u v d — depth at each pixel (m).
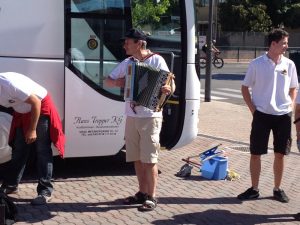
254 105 5.60
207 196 5.89
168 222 5.02
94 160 7.21
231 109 13.83
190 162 6.89
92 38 6.05
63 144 5.31
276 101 5.54
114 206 5.37
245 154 8.26
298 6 39.34
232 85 20.56
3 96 4.94
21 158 5.38
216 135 9.91
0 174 5.98
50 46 5.85
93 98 6.06
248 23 39.16
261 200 5.83
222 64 28.27
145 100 5.02
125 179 6.36
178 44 6.60
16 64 5.75
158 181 6.38
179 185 6.25
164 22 6.60
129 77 5.04
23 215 4.98
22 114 5.14
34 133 5.02
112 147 6.25
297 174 7.09
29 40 5.77
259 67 5.48
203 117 12.25
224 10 38.94
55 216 5.01
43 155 5.25
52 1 5.84
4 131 5.75
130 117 5.17
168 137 6.84
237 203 5.70
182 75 6.59
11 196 5.49
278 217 5.32
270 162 7.65
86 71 6.02
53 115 5.23
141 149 5.18
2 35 5.68
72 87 5.96
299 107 5.30
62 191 5.77
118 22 6.18
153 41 6.64
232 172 6.67
